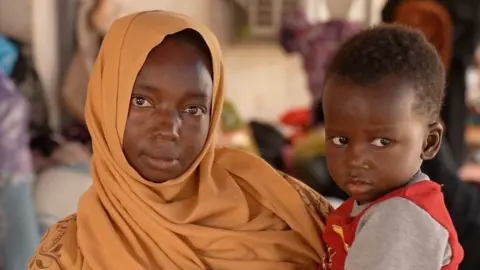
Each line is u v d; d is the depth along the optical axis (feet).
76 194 6.98
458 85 7.71
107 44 3.32
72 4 9.11
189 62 3.15
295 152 8.20
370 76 2.74
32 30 8.49
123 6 9.19
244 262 3.29
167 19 3.19
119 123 3.19
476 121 11.18
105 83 3.28
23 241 6.40
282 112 12.30
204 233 3.24
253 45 11.68
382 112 2.71
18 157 6.47
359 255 2.69
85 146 8.14
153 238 3.22
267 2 11.46
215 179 3.48
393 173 2.78
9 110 6.45
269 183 3.56
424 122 2.81
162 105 3.13
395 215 2.69
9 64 7.72
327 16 11.21
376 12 11.98
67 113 9.09
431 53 2.87
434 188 2.82
